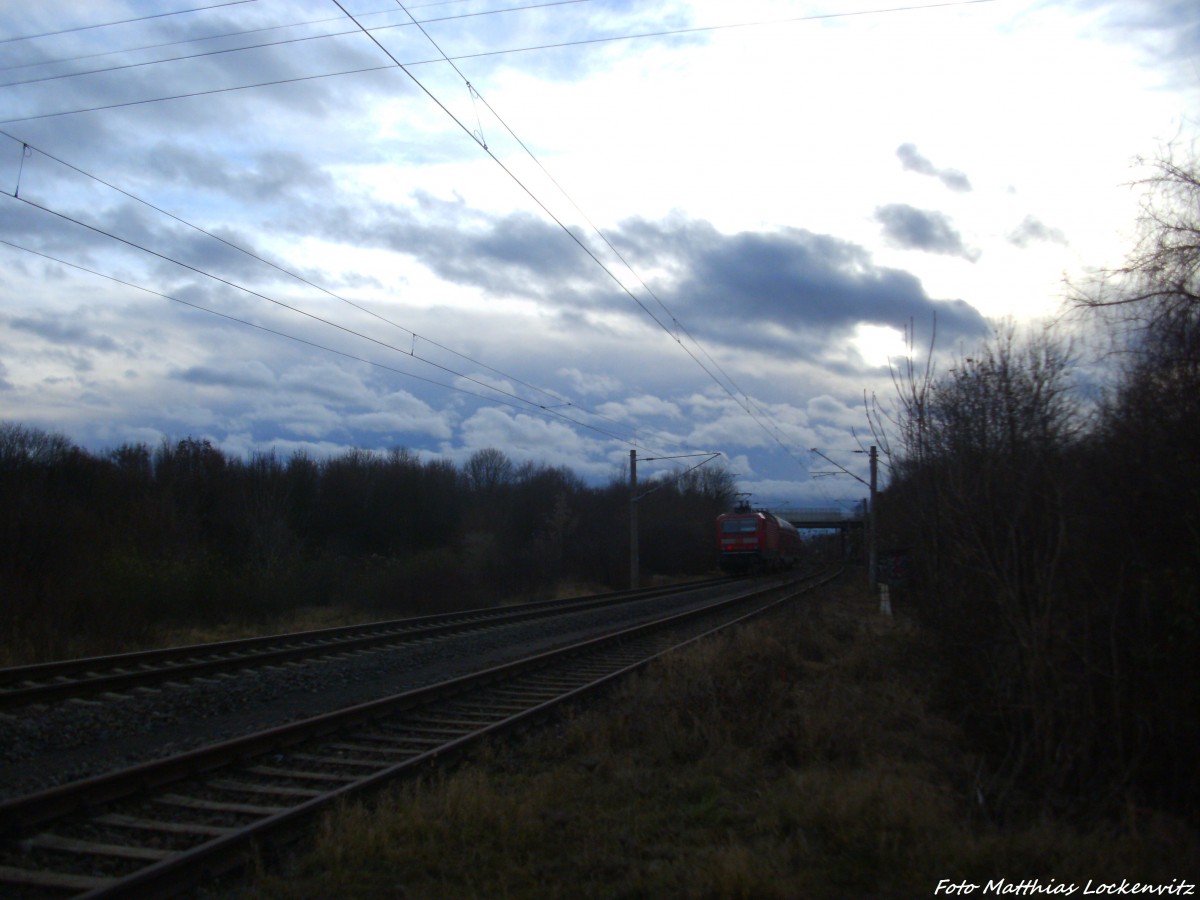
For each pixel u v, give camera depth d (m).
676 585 43.50
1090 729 5.99
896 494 10.32
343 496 57.16
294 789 7.23
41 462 39.22
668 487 74.12
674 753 8.13
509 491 66.19
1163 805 5.77
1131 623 6.02
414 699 10.88
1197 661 5.68
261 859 5.68
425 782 7.42
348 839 5.84
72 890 5.16
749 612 25.47
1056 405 7.00
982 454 7.38
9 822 5.89
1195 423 6.01
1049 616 6.18
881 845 5.36
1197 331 6.45
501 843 5.89
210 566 25.03
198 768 7.50
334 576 30.02
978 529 7.14
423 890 5.22
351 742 9.16
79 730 9.55
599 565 50.72
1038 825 5.55
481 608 29.97
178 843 6.00
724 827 6.20
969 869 5.08
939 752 7.43
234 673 13.44
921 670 9.84
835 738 7.84
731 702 9.07
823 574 54.19
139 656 14.03
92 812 6.43
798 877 5.12
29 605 17.12
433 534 58.38
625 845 5.89
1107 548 6.22
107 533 26.42
